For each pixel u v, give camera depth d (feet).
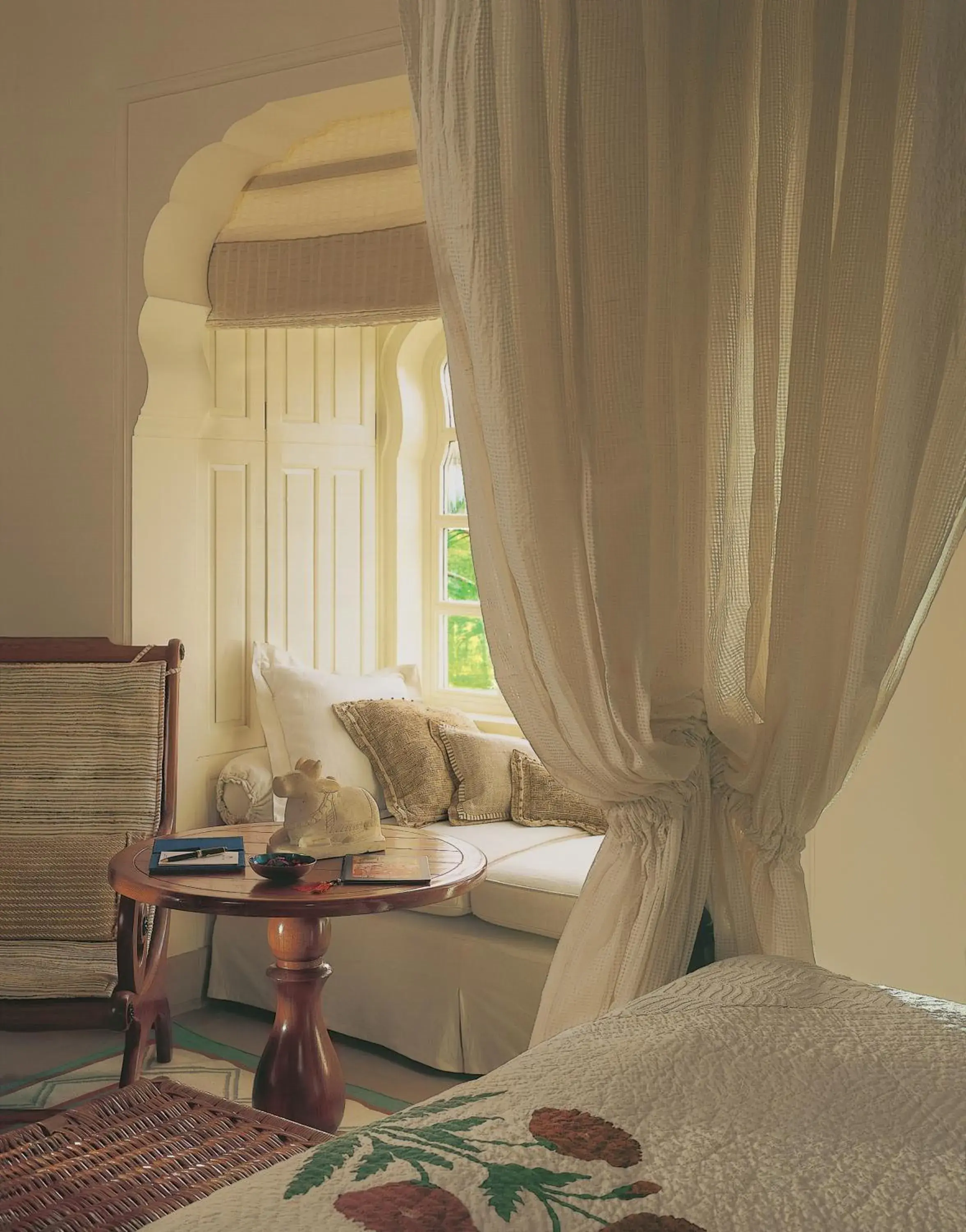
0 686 10.91
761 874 6.59
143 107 11.27
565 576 6.15
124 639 11.79
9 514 12.42
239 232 11.57
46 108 11.92
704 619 6.50
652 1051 4.66
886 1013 5.06
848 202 5.91
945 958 9.45
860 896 9.73
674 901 6.62
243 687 13.07
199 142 10.91
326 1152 4.01
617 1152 3.90
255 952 12.00
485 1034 10.46
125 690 10.91
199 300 11.76
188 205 11.31
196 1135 5.89
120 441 11.71
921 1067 4.52
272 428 13.30
